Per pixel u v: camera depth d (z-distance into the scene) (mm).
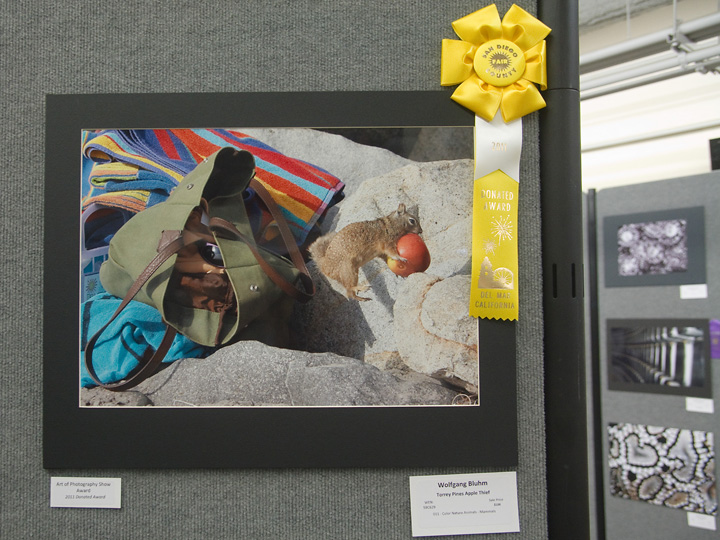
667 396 1447
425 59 549
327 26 550
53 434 527
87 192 540
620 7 2107
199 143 542
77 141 542
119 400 528
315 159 542
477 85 537
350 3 551
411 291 537
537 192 546
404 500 529
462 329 533
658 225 1481
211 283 532
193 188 537
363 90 548
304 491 528
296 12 550
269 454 526
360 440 526
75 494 529
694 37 1530
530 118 548
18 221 545
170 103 542
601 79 1812
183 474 530
